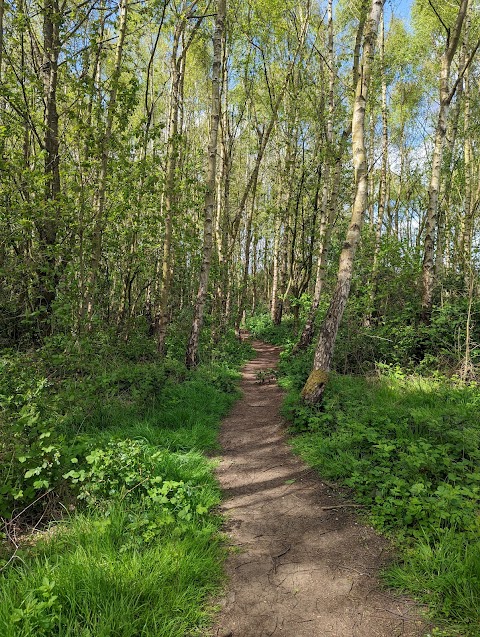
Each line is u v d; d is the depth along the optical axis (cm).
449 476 371
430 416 512
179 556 287
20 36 842
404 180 2347
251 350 1565
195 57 1655
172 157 973
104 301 1124
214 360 1121
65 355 639
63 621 226
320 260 1166
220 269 1416
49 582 243
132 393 671
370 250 1204
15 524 327
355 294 1105
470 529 296
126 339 1040
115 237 1038
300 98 1449
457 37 899
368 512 370
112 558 281
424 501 346
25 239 754
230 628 245
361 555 313
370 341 941
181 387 755
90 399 584
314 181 1537
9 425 380
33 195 771
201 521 354
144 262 1155
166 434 545
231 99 1645
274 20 1299
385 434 490
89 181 815
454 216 1758
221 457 526
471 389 663
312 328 1173
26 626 210
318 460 483
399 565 296
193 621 247
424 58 1552
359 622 247
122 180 845
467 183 1415
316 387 624
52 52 807
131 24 1052
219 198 1644
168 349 1097
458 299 1027
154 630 229
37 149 1004
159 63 1709
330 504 394
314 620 251
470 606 246
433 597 259
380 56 1262
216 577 288
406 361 888
